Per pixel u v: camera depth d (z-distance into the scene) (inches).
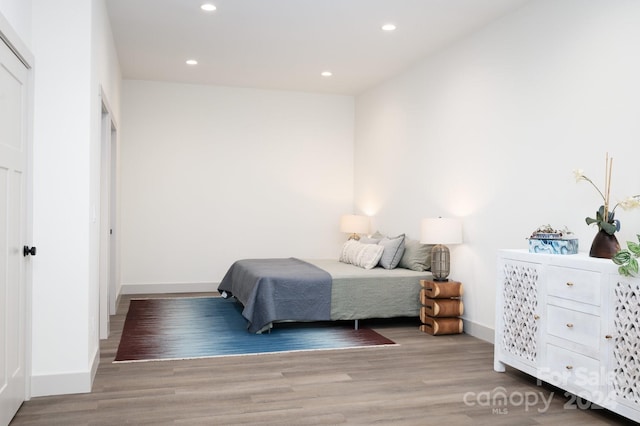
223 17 181.9
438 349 171.2
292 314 190.4
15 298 112.3
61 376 125.0
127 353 161.0
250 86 287.9
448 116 208.7
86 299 127.1
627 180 130.4
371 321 214.7
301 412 115.8
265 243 296.0
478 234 188.9
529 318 135.2
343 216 285.1
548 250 132.8
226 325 202.4
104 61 166.1
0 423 101.4
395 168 254.8
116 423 108.2
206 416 112.7
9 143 108.0
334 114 305.7
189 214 284.5
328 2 167.6
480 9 171.5
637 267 104.1
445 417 114.3
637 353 105.0
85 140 127.6
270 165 296.5
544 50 158.6
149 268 278.8
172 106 281.6
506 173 174.7
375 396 126.6
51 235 125.2
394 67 241.3
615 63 134.5
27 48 117.3
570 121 148.6
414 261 214.4
